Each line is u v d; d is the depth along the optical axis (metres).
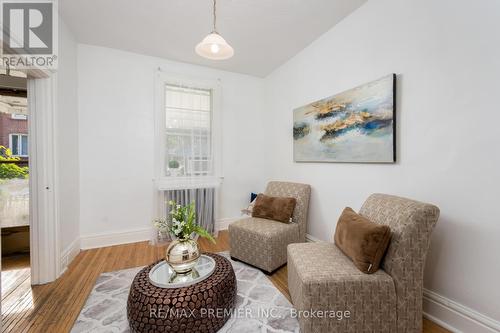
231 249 2.54
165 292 1.39
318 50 2.65
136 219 3.08
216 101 3.45
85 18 2.30
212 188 3.43
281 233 2.35
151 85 3.12
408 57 1.71
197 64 3.38
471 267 1.39
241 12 2.20
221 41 1.63
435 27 1.54
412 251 1.35
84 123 2.79
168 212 3.10
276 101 3.54
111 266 2.38
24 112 2.85
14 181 2.75
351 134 2.18
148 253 2.72
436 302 1.56
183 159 3.23
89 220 2.84
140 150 3.08
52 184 2.04
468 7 1.38
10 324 1.53
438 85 1.54
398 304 1.37
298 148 2.96
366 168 2.08
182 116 3.23
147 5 2.11
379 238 1.39
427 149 1.60
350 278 1.36
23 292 1.89
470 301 1.40
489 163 1.31
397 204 1.53
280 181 3.23
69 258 2.44
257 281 2.11
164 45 2.84
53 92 2.03
